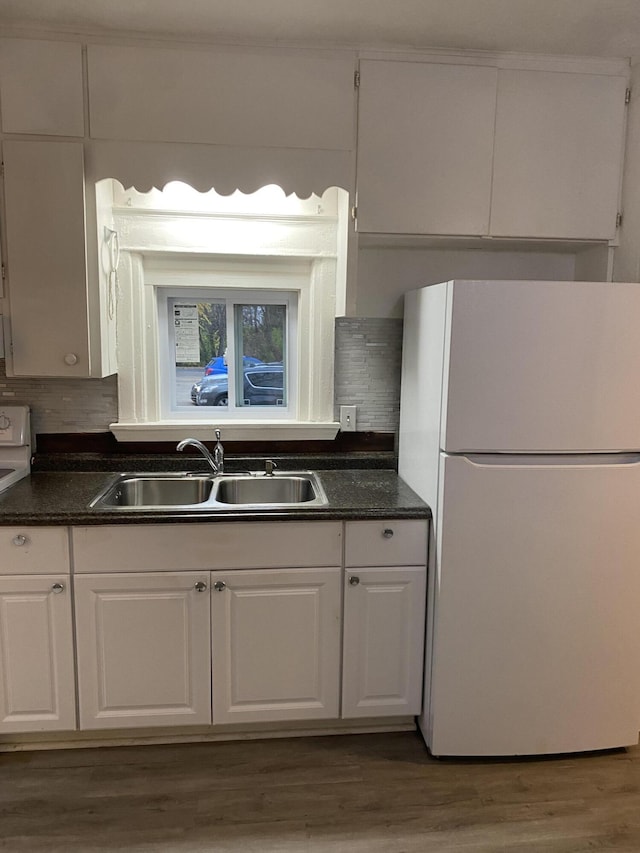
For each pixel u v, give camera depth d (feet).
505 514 6.00
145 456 7.86
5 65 6.19
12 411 7.46
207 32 6.25
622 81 6.80
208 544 6.22
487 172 6.74
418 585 6.50
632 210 6.84
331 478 7.66
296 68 6.42
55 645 6.23
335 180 6.60
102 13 5.91
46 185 6.37
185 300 8.11
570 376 5.84
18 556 6.06
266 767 6.37
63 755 6.51
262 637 6.44
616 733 6.48
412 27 6.14
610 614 6.25
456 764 6.44
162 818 5.69
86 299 6.59
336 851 5.37
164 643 6.34
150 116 6.35
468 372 5.79
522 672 6.28
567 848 5.44
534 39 6.35
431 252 7.87
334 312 7.82
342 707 6.64
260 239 7.59
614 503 6.07
